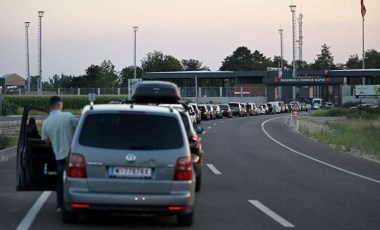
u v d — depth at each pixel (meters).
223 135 101.31
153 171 24.16
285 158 63.53
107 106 25.70
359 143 77.12
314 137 97.69
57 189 27.12
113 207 23.88
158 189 24.08
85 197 23.75
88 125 24.64
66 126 27.39
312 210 31.95
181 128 25.03
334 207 33.16
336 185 42.88
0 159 53.44
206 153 67.44
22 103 196.62
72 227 25.91
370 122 121.00
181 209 24.30
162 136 24.59
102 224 26.61
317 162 60.09
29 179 27.81
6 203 32.09
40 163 28.55
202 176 46.41
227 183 42.62
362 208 32.94
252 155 66.06
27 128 29.27
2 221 27.22
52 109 27.91
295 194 37.94
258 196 36.69
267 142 87.00
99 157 23.98
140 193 23.97
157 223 27.12
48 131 27.34
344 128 104.75
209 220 28.30
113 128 24.55
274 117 197.25
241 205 33.12
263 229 26.45
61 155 27.09
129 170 24.05
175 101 66.81
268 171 51.03
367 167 56.19
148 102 66.50
